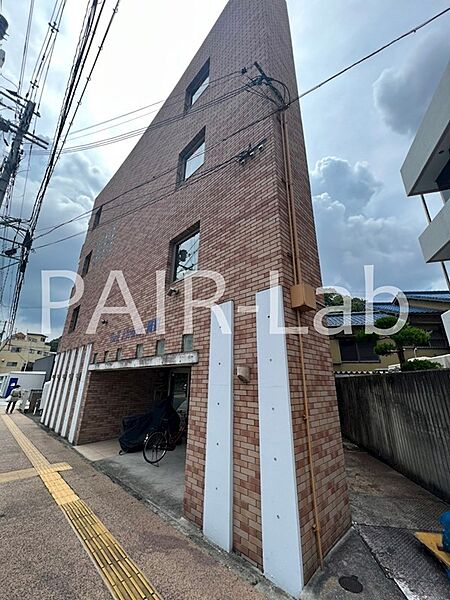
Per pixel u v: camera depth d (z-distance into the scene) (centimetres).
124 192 893
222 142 464
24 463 522
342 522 275
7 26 658
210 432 306
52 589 203
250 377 286
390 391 520
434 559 236
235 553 247
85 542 262
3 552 246
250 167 381
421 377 429
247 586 209
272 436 248
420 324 989
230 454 277
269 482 239
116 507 340
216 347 335
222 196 419
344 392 752
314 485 240
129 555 243
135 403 779
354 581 210
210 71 577
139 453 594
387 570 222
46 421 977
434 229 423
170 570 224
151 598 195
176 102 693
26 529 285
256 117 407
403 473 467
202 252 426
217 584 210
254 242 337
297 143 440
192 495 310
